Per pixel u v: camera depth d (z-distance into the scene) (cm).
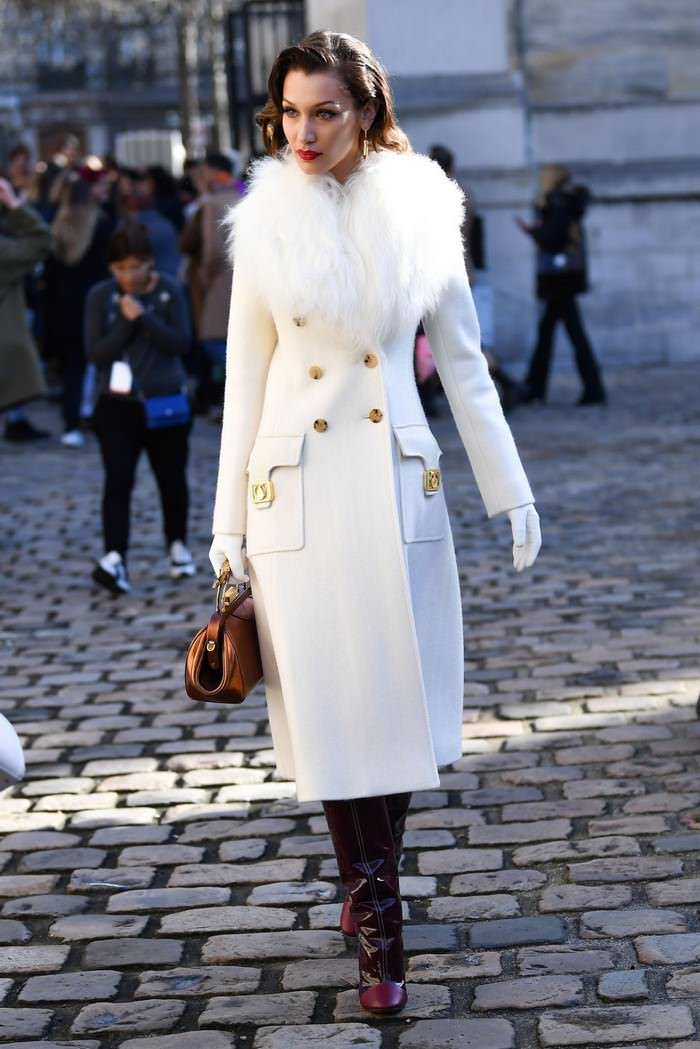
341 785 416
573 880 502
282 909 494
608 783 588
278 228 413
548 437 1531
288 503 420
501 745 642
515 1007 421
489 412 436
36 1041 417
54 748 673
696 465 1320
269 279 413
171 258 1769
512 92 2119
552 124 2167
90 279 1580
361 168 421
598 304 2216
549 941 460
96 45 5750
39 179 1933
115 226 1727
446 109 2111
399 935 427
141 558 1062
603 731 652
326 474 418
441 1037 408
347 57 411
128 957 464
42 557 1079
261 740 671
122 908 500
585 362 1777
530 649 792
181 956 465
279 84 416
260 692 748
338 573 416
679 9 2161
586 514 1139
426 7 2095
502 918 479
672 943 451
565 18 2147
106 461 955
